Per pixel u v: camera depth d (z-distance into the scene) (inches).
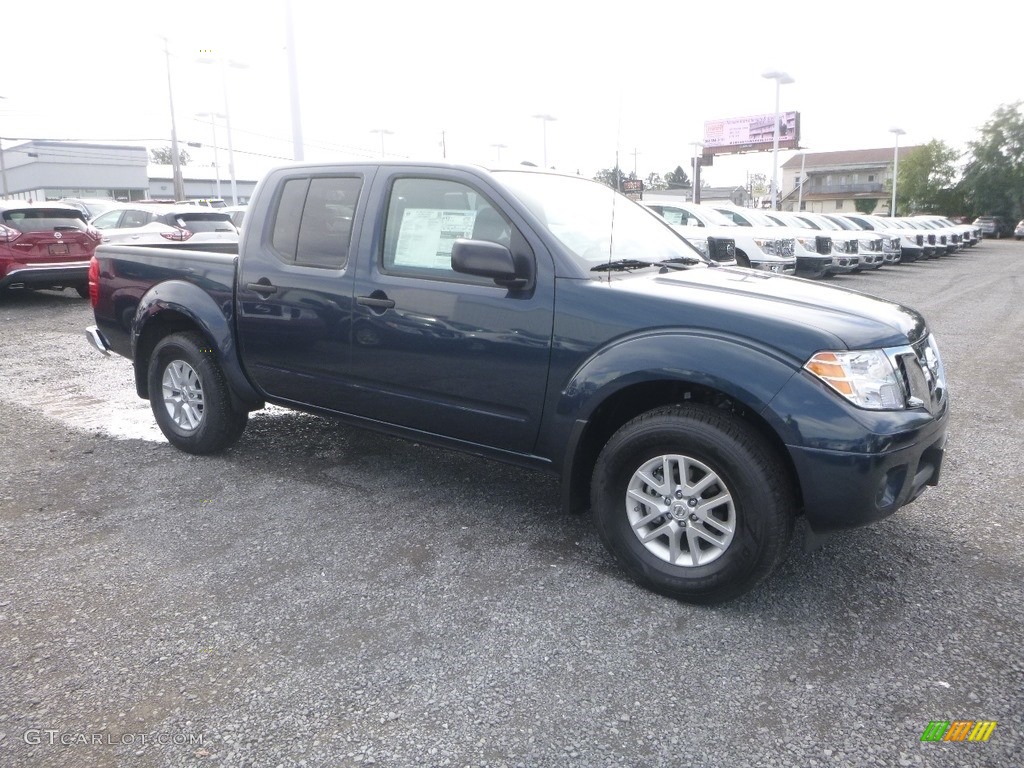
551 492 174.2
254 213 178.7
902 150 3221.0
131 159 2529.5
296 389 174.7
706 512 123.3
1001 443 211.8
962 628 120.6
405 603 126.0
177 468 186.9
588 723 98.3
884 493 118.6
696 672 109.0
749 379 117.6
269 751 93.0
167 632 117.1
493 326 141.6
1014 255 1214.9
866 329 121.6
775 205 1290.6
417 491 173.6
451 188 150.8
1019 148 2279.8
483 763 91.4
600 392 129.6
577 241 144.8
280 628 118.5
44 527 153.2
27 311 450.0
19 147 2437.3
